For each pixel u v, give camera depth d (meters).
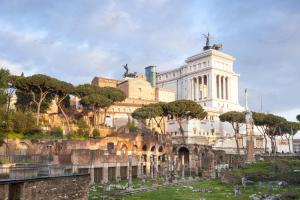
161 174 106.56
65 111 127.12
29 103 119.12
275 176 89.62
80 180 47.88
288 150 185.00
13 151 81.81
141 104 155.88
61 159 81.81
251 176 91.31
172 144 127.75
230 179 92.12
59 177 42.72
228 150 152.25
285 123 160.50
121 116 149.88
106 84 171.00
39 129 98.44
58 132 103.25
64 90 111.88
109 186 77.81
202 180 100.81
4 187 33.25
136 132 118.38
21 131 92.56
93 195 65.81
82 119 127.19
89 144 95.19
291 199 64.50
